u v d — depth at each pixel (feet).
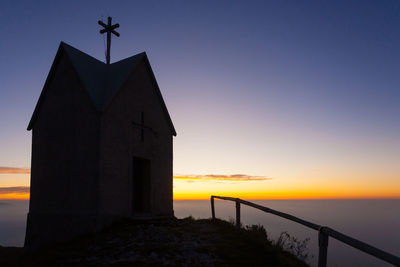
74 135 36.01
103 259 21.15
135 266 19.31
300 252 22.27
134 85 41.29
